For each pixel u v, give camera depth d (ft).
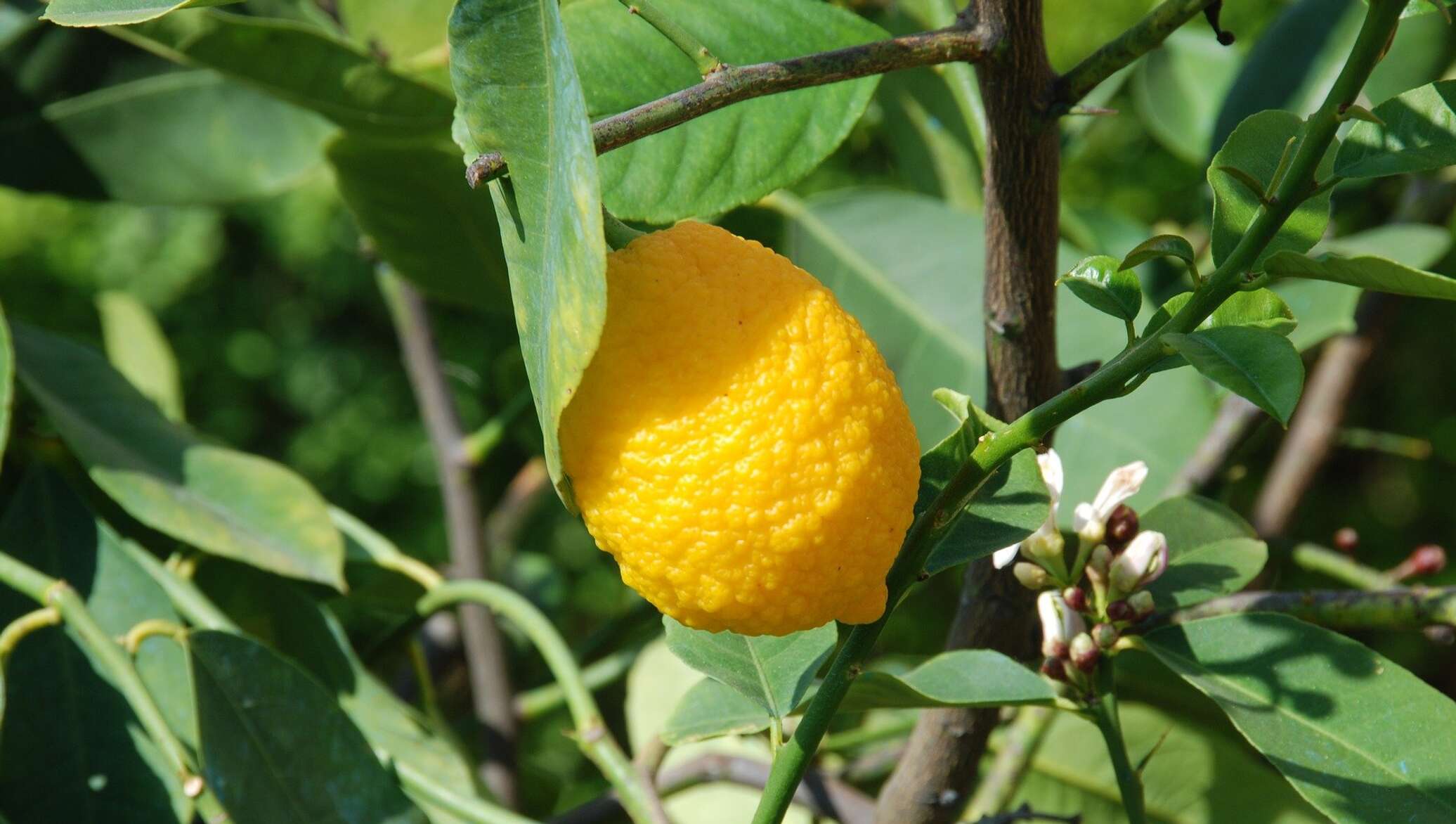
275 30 2.57
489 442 3.75
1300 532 10.49
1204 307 1.83
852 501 1.79
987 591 2.35
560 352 1.70
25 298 13.75
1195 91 4.08
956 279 3.03
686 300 1.79
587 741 2.54
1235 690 2.16
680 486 1.77
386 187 2.98
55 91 3.34
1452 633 2.25
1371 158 1.88
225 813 2.26
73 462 2.91
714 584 1.79
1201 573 2.31
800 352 1.79
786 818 3.43
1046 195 2.12
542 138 1.74
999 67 2.03
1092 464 2.73
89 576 2.56
